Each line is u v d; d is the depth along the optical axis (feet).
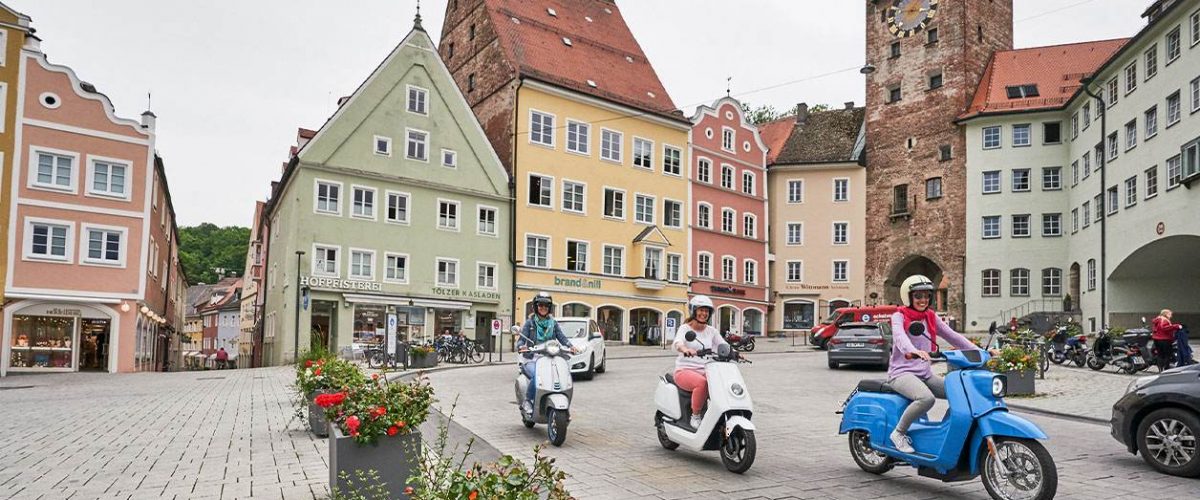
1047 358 74.69
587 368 67.15
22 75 94.17
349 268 115.03
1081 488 25.14
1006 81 164.86
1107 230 126.52
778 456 30.19
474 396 52.54
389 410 21.06
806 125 197.47
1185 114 99.66
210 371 92.43
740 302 170.19
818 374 72.54
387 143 120.98
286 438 33.53
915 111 174.19
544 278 136.26
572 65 151.43
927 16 173.58
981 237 160.15
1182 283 122.52
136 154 101.09
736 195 172.55
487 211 131.34
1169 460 27.43
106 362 97.66
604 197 146.41
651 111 153.17
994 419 21.58
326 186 114.21
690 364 28.94
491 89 143.54
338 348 111.75
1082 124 141.79
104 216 98.27
